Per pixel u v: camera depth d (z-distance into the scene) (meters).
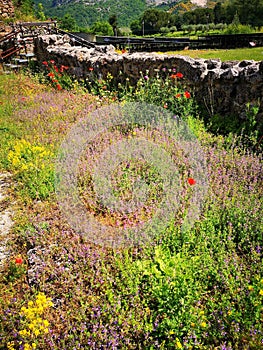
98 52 9.52
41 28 15.75
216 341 3.01
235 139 5.71
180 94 7.04
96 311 3.40
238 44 13.81
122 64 8.32
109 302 3.47
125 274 3.59
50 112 8.11
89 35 17.98
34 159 5.93
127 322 3.22
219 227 4.18
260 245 3.88
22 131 7.30
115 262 3.82
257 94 5.89
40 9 25.23
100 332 3.15
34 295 3.61
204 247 3.82
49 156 5.97
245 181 4.75
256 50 11.59
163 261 3.62
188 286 3.36
